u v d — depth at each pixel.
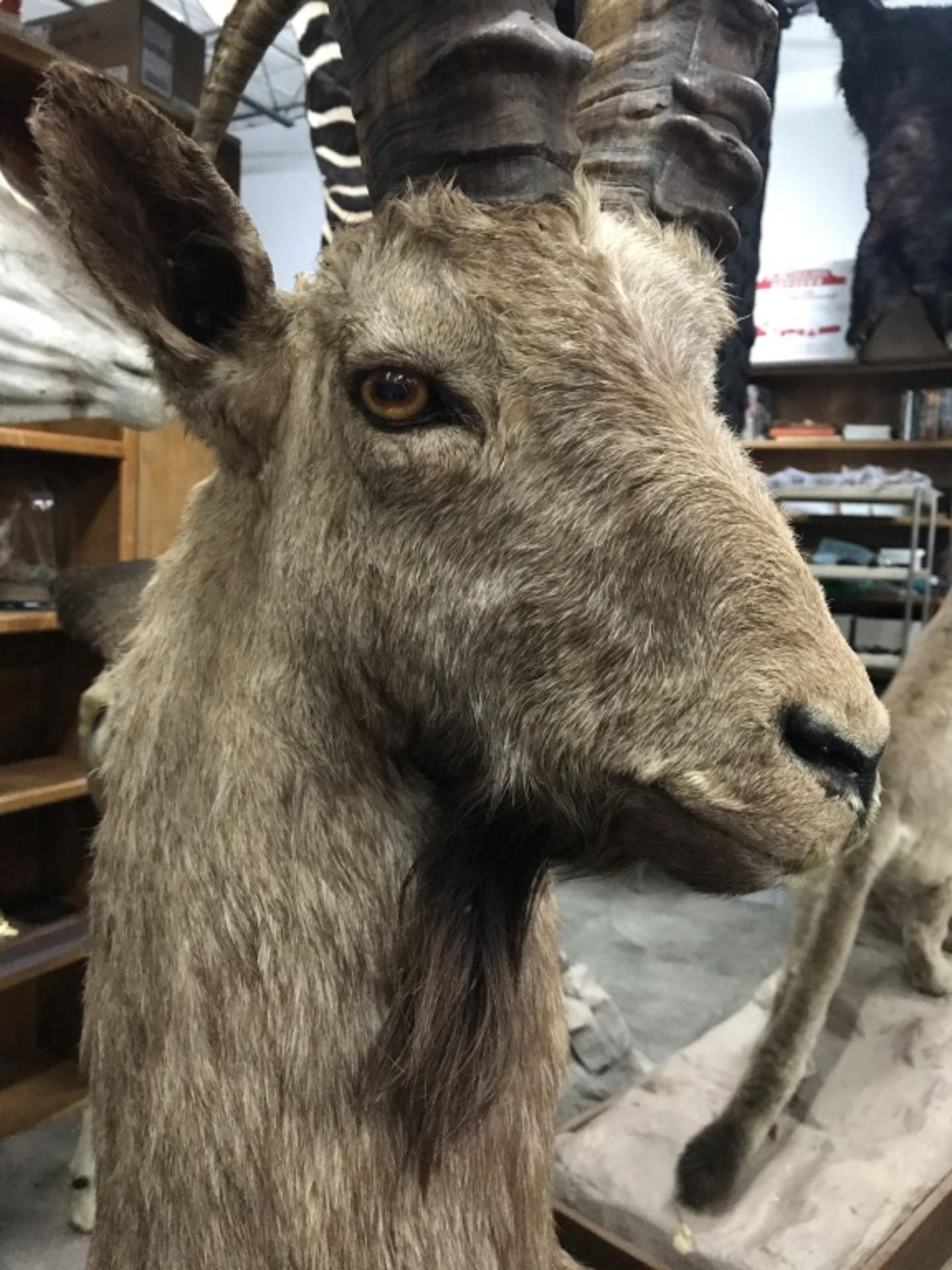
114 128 0.77
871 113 3.55
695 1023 2.87
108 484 2.44
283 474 0.84
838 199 4.42
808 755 0.68
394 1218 0.83
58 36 2.29
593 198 0.79
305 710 0.83
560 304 0.74
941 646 2.01
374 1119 0.83
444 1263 0.86
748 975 3.21
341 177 2.10
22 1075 2.61
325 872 0.84
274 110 5.21
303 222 5.77
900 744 1.80
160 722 0.90
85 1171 1.97
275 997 0.82
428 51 0.75
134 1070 0.88
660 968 3.25
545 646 0.74
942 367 4.29
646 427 0.72
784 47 4.43
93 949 0.98
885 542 4.48
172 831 0.87
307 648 0.83
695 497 0.71
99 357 1.54
